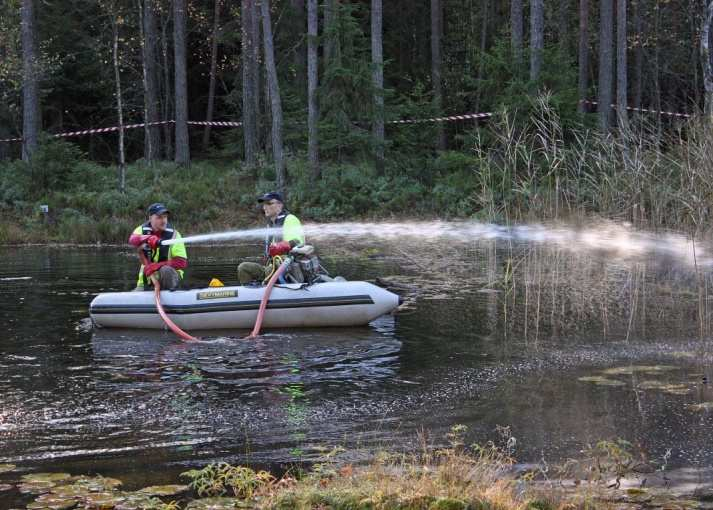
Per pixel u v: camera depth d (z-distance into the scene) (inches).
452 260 549.0
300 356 295.4
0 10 1016.9
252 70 1087.6
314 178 927.7
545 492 167.6
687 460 189.3
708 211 426.0
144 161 1082.1
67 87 1311.5
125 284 468.4
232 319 346.9
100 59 1154.0
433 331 335.0
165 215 364.5
